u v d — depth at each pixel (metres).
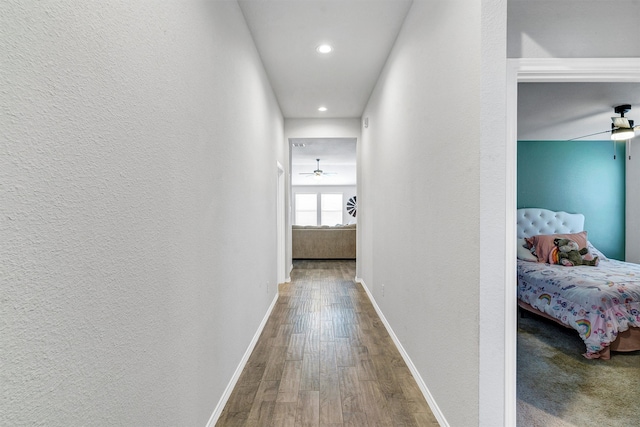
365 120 4.56
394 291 2.79
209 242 1.62
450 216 1.58
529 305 3.44
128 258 0.93
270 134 3.62
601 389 2.13
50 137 0.66
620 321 2.58
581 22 1.49
